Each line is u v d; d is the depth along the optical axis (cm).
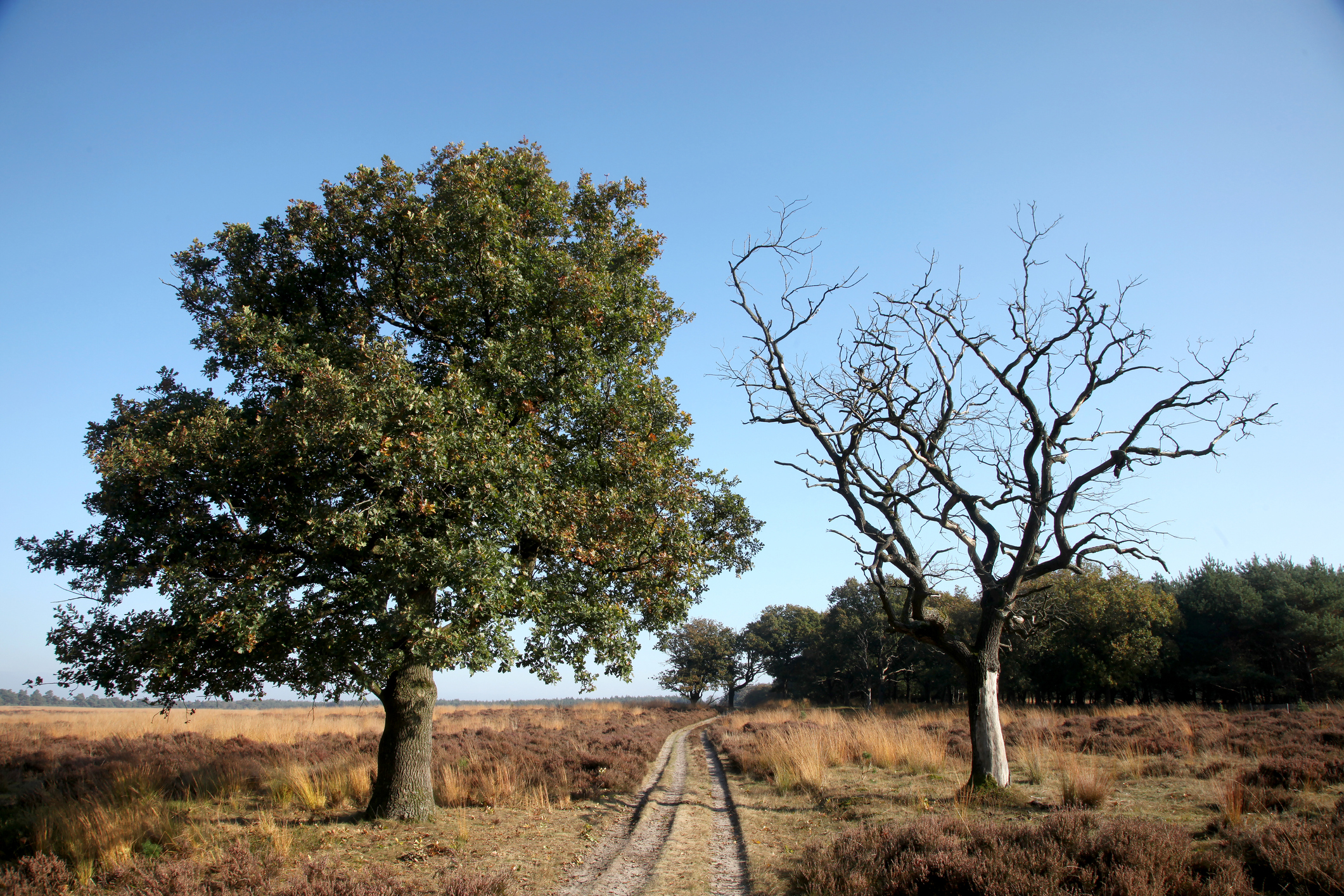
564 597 1105
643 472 1144
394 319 1198
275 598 908
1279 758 1293
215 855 853
